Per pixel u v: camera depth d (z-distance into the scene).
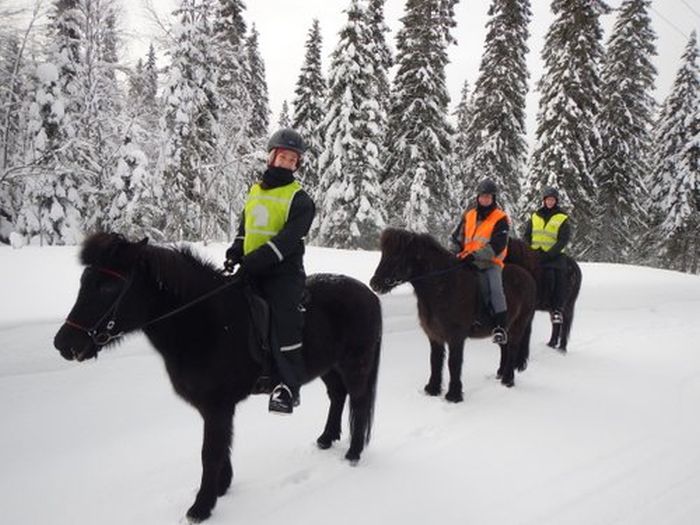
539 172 21.81
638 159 25.95
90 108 17.81
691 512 4.01
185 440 5.06
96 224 17.44
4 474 4.27
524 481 4.50
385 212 21.03
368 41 20.50
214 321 3.77
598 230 25.45
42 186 17.22
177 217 16.47
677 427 5.80
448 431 5.59
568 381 7.56
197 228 17.31
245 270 3.82
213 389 3.81
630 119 24.67
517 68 22.30
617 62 24.89
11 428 4.79
